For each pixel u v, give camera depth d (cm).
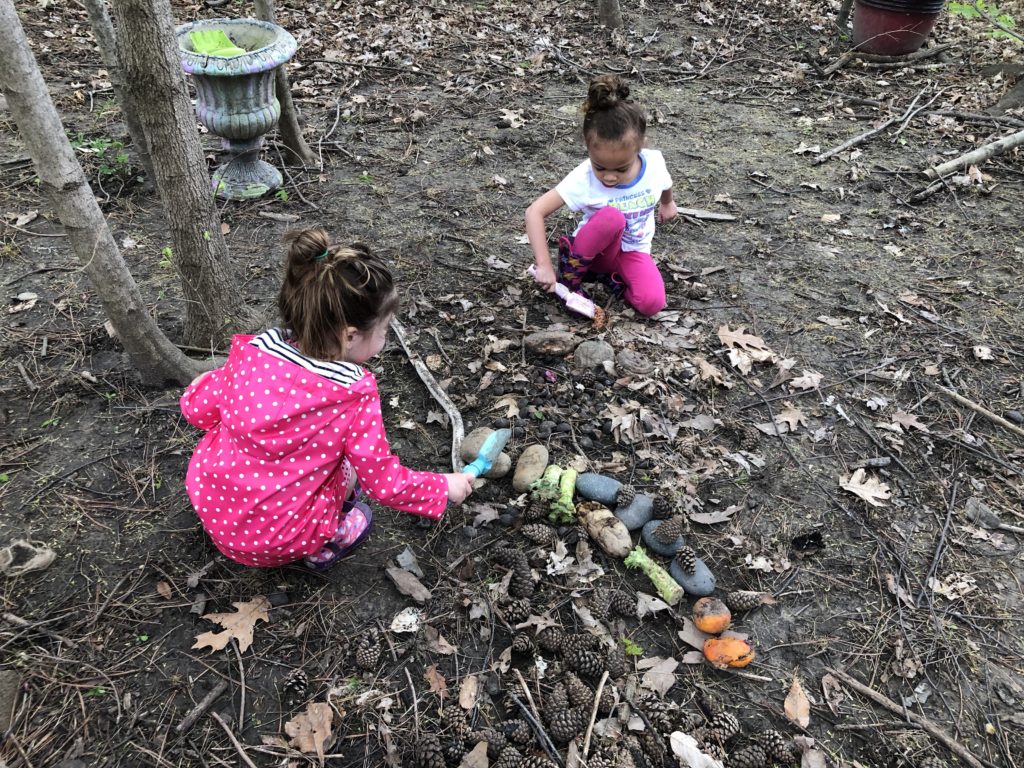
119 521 270
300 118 565
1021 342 378
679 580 257
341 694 225
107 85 586
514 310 386
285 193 464
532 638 241
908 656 242
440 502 238
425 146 539
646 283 376
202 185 311
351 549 266
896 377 353
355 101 591
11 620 235
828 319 390
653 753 213
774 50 728
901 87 659
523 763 206
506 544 271
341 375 214
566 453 306
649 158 363
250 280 398
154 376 318
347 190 483
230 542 229
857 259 439
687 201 490
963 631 250
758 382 350
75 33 669
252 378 215
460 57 683
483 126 570
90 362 334
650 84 656
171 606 245
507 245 438
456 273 412
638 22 776
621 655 234
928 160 543
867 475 306
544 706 224
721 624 242
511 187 495
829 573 267
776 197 499
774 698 231
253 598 248
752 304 400
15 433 299
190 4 742
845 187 511
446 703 223
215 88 422
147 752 208
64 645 231
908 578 266
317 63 645
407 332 368
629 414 323
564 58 690
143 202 459
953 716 227
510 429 314
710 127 588
